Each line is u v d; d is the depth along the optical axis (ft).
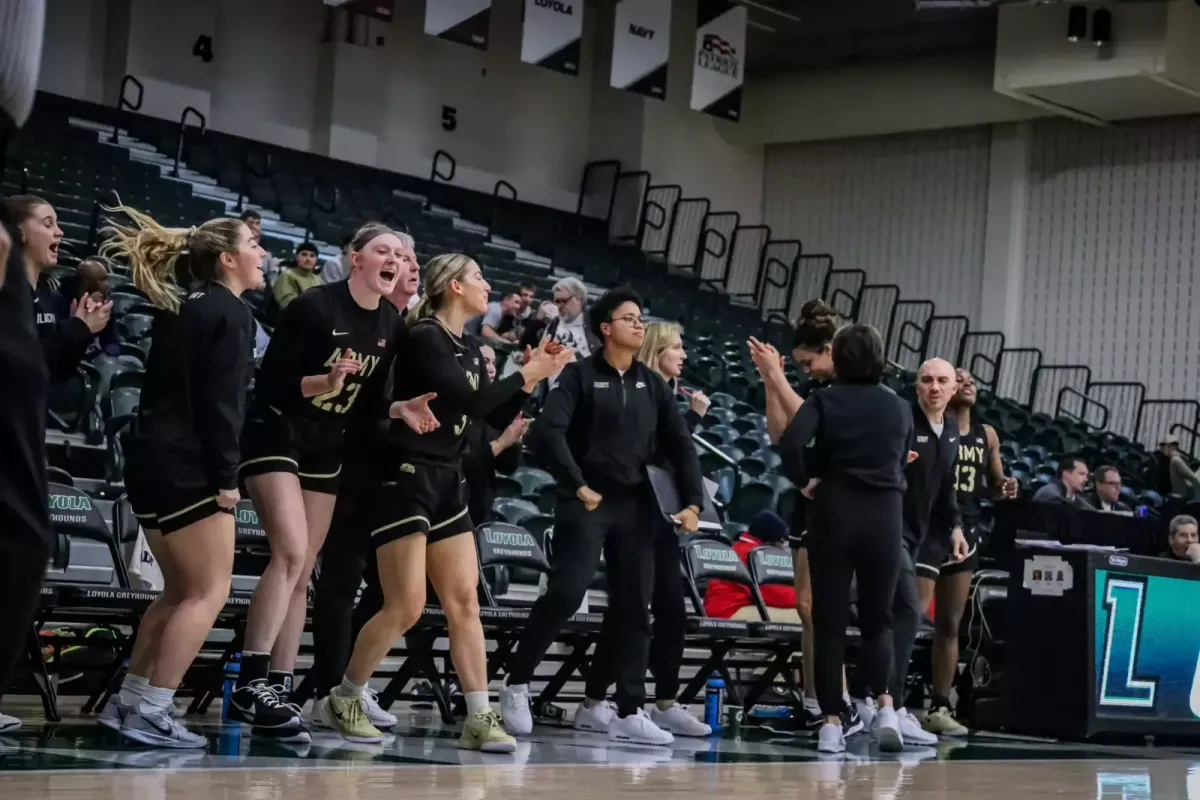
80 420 24.79
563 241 60.39
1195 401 56.95
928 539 21.91
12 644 6.13
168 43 54.13
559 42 49.08
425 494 15.89
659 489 18.49
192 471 14.46
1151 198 58.90
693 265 65.05
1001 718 23.44
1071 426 57.06
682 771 14.57
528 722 18.60
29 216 14.94
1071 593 22.62
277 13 57.57
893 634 19.99
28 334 6.25
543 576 25.72
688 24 66.90
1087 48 53.62
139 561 19.17
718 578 23.17
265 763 13.24
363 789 11.40
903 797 12.78
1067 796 13.48
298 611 17.12
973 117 60.85
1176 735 23.89
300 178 53.52
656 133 65.67
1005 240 61.93
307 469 16.31
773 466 37.22
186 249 14.92
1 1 4.28
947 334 63.26
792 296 67.31
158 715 14.30
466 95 63.16
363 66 59.06
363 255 15.89
